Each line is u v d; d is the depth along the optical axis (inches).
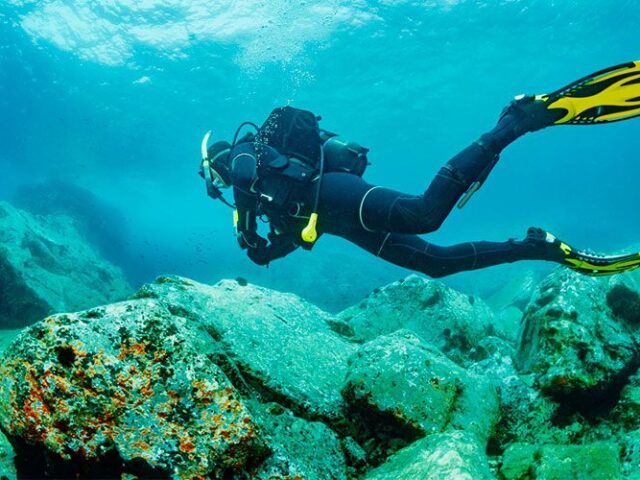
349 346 152.0
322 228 111.3
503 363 158.2
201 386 80.9
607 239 1173.7
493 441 121.2
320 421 111.6
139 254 1117.7
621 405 116.8
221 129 1174.3
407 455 96.1
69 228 735.1
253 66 915.4
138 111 1045.8
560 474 93.8
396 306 220.8
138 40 809.5
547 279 166.7
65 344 79.0
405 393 112.3
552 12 916.6
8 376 79.4
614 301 144.4
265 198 105.4
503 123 99.9
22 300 355.3
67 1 726.5
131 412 78.2
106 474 77.1
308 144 109.2
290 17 781.3
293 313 156.6
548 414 124.4
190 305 128.7
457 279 765.9
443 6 829.2
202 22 773.9
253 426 80.5
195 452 76.4
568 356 125.8
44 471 82.0
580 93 96.8
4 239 443.8
